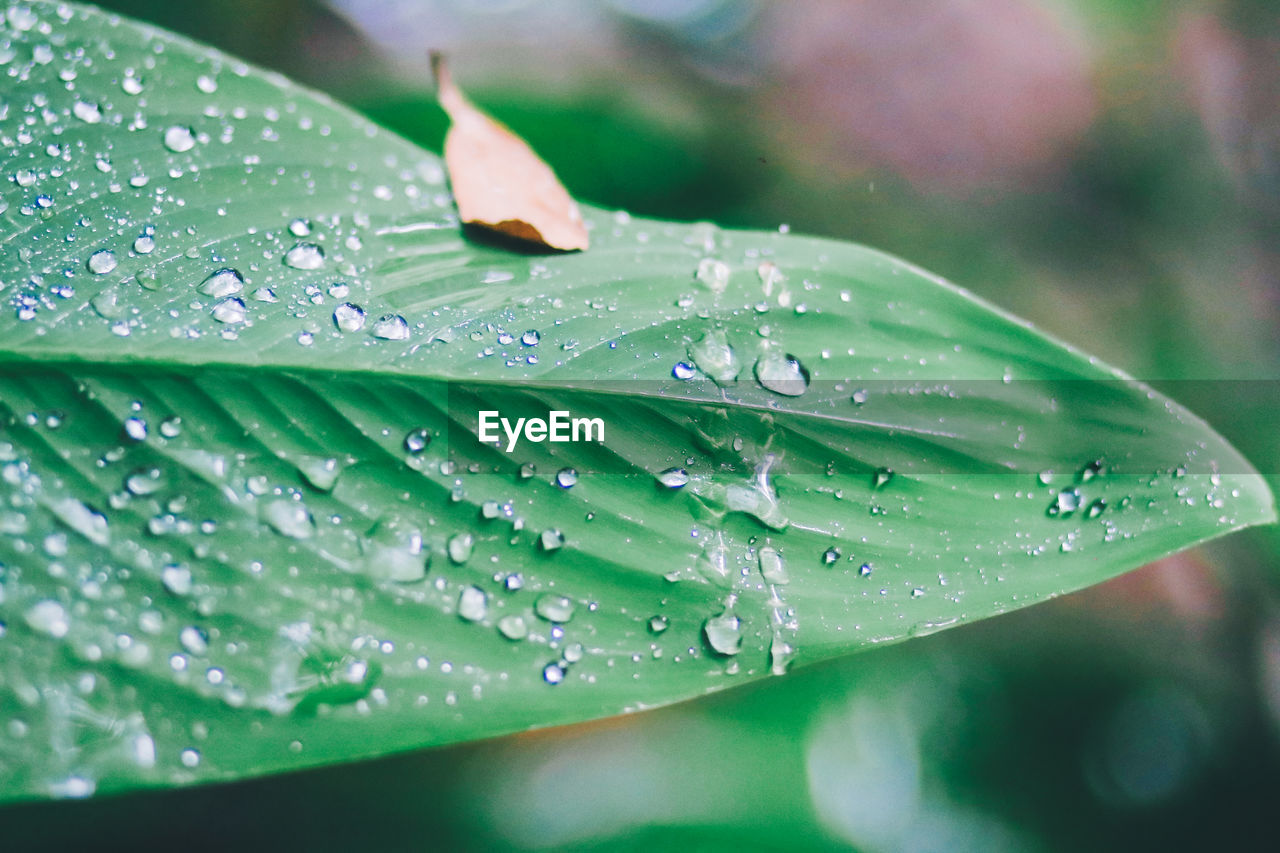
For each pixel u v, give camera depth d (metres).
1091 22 0.46
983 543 0.26
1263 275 0.43
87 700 0.24
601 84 0.47
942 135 0.51
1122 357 0.45
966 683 0.41
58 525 0.25
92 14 0.28
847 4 0.53
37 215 0.27
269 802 0.34
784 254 0.29
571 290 0.28
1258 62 0.43
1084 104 0.48
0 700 0.24
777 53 0.54
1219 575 0.40
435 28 0.51
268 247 0.27
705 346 0.27
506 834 0.34
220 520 0.25
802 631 0.26
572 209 0.29
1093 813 0.37
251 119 0.28
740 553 0.26
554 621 0.25
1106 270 0.47
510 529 0.26
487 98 0.42
